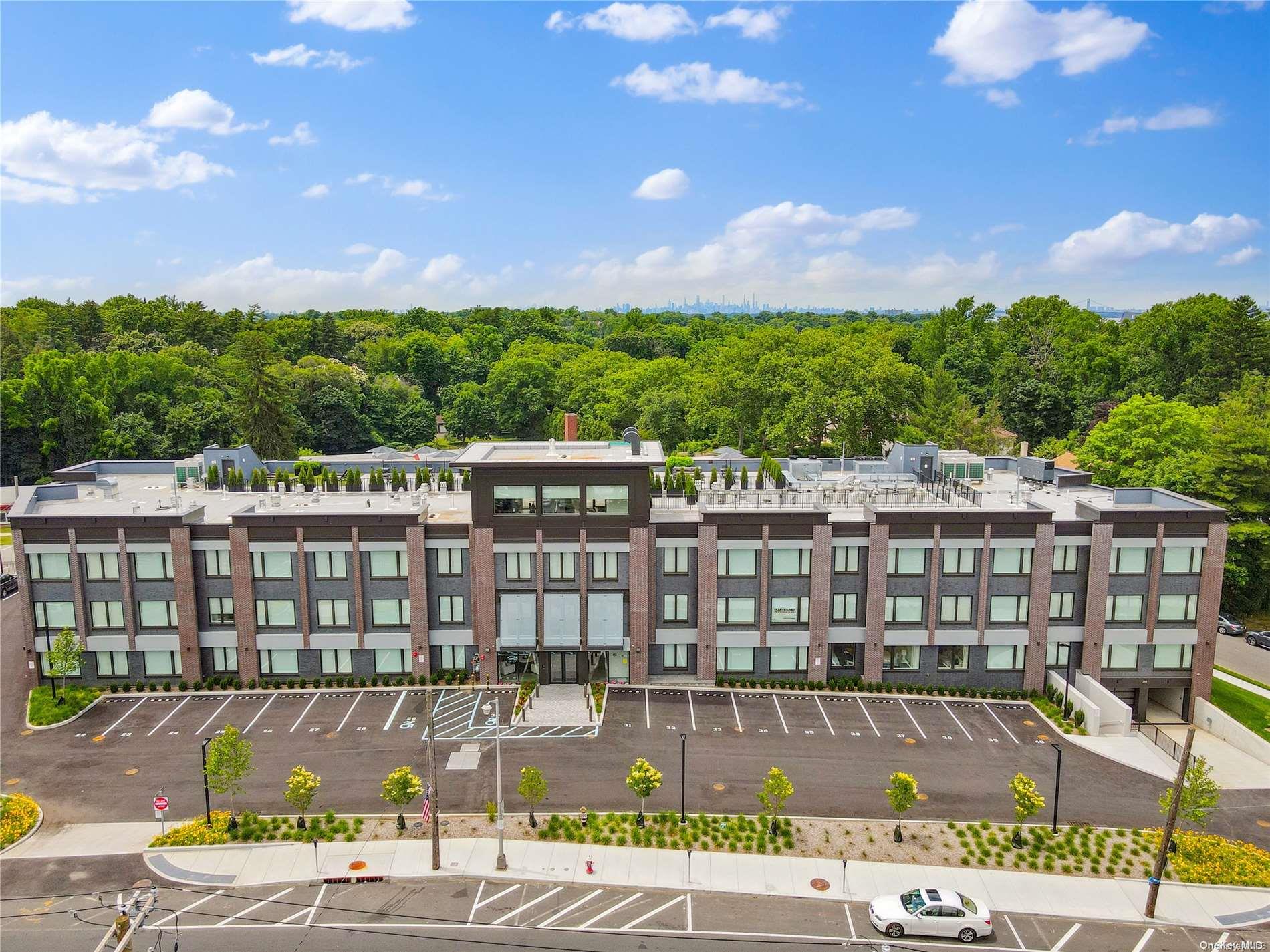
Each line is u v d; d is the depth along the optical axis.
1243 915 39.56
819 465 74.19
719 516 59.66
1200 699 60.91
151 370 131.38
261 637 60.88
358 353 199.62
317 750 52.28
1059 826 45.69
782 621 61.34
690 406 129.62
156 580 60.06
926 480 73.06
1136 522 59.34
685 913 38.81
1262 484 79.94
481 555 59.75
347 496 71.50
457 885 40.50
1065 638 61.09
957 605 60.88
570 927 37.75
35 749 52.53
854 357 118.12
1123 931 38.47
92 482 73.12
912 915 37.41
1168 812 41.16
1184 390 132.75
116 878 40.78
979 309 198.38
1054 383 146.88
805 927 38.03
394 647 61.31
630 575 59.91
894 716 57.72
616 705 58.56
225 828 44.03
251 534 59.69
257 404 126.00
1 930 36.84
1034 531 59.69
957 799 47.88
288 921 37.88
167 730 54.81
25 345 141.00
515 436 173.38
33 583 59.88
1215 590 59.91
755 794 48.03
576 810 46.25
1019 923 38.78
